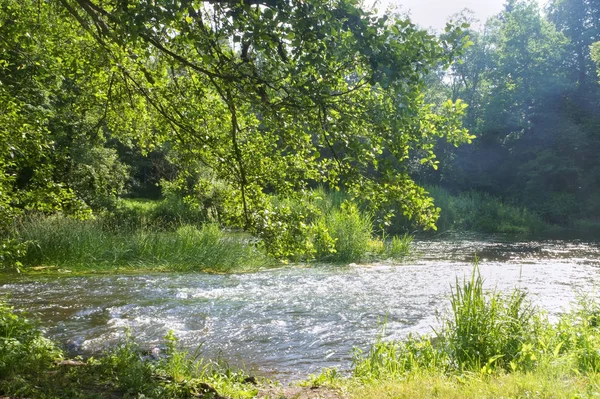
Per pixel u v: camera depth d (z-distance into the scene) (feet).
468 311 24.82
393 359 24.17
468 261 71.51
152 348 29.25
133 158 135.33
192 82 29.09
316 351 29.96
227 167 28.25
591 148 171.22
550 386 17.71
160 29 18.92
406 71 18.34
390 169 21.34
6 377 18.19
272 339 32.22
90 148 78.23
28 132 33.01
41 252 58.29
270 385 22.20
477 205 144.05
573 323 28.17
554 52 182.50
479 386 18.20
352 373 24.73
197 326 34.78
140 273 55.93
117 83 31.68
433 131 22.17
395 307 41.16
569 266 66.80
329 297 44.80
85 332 32.32
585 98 185.16
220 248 63.21
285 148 27.68
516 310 25.43
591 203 163.84
